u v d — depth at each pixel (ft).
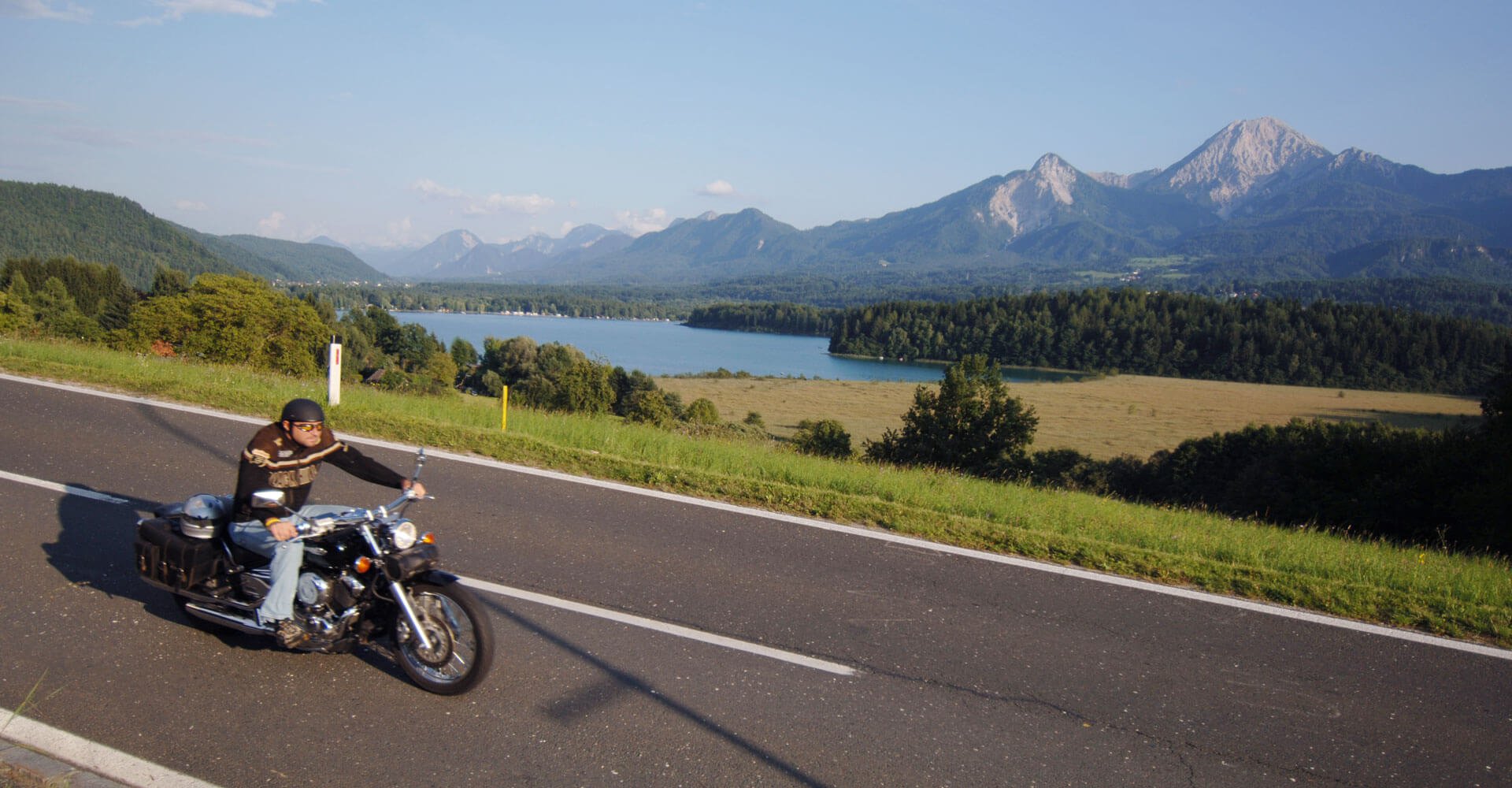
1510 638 21.77
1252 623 21.57
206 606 16.06
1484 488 81.51
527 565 21.20
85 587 17.97
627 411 155.94
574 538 23.61
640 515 26.40
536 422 43.65
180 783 11.83
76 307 279.08
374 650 16.46
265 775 12.17
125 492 24.44
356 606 15.07
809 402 306.76
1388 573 27.76
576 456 32.83
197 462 28.40
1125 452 215.31
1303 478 105.09
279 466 15.92
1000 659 18.24
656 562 22.30
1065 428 267.39
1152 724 15.88
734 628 18.56
